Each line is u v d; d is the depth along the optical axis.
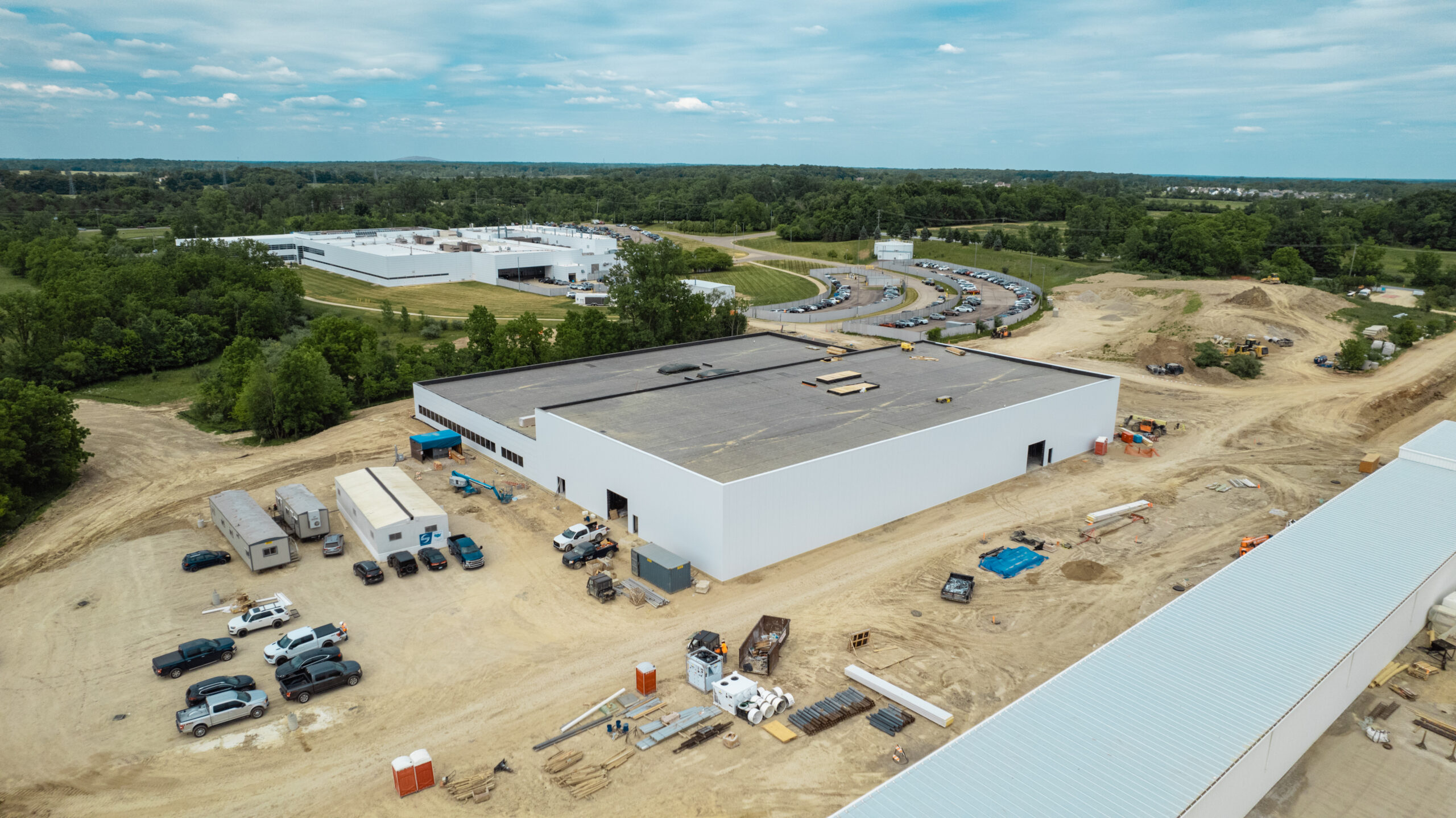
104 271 134.25
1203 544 52.03
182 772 32.25
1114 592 46.00
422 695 37.06
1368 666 35.94
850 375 72.12
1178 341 103.62
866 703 36.00
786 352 86.38
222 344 114.81
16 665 39.50
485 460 67.44
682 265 103.81
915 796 25.36
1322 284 156.00
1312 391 89.44
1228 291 128.88
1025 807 24.89
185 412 84.75
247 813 30.16
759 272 199.00
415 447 66.94
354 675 37.72
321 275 186.75
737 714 35.28
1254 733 28.17
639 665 36.88
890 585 46.69
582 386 75.12
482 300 157.75
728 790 31.06
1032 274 185.75
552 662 39.47
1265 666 31.89
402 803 30.59
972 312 143.88
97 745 33.81
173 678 38.38
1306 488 61.91
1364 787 30.89
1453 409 85.38
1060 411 66.19
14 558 51.22
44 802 30.72
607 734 34.22
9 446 58.09
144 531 54.81
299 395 74.56
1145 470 65.62
